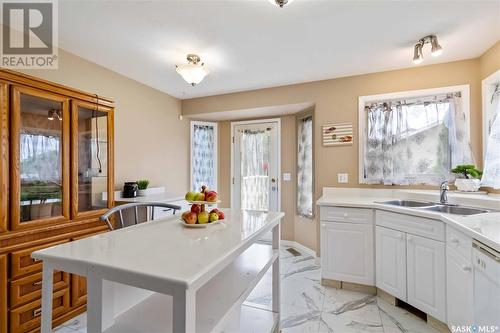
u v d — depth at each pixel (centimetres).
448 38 221
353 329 187
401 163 277
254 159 420
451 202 227
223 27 205
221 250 102
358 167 296
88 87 263
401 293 209
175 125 391
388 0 172
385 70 288
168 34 216
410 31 211
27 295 170
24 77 169
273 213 186
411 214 201
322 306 218
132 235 125
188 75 253
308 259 334
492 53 233
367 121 294
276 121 406
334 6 178
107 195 229
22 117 172
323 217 257
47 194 188
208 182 435
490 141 217
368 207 237
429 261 189
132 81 317
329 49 242
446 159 262
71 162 199
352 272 245
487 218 170
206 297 120
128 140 310
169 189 374
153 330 102
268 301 226
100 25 202
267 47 238
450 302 171
